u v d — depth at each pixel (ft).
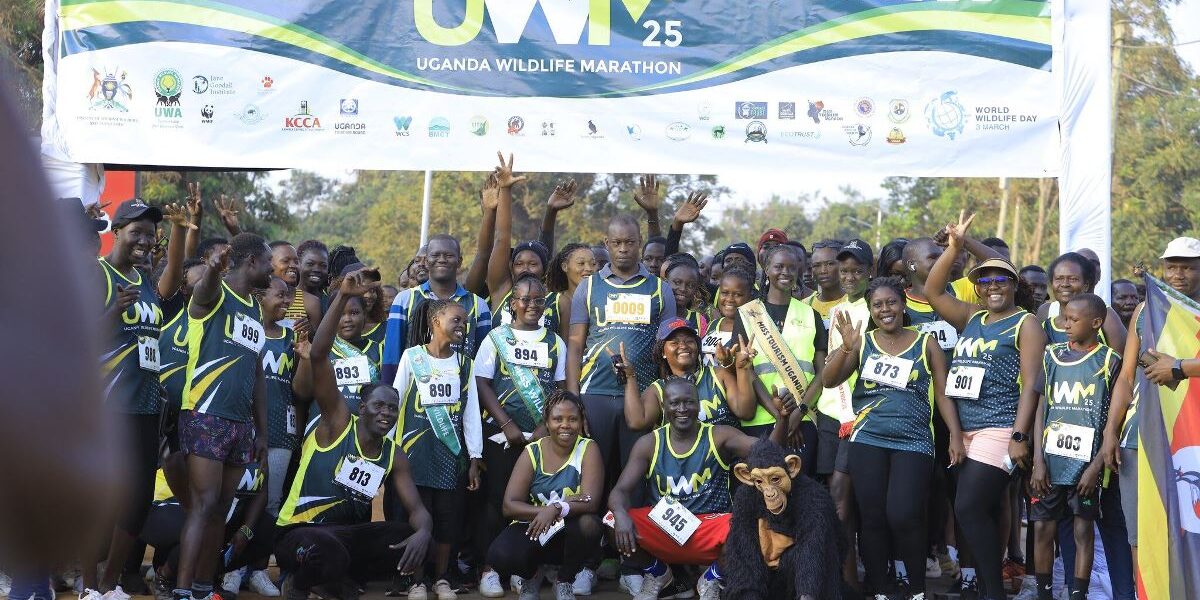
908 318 24.29
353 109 28.99
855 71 28.81
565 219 132.46
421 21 28.91
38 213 2.03
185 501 22.07
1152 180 134.62
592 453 24.08
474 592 25.53
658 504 23.66
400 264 146.41
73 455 2.03
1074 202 28.37
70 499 2.03
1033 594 24.45
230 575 24.17
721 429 24.35
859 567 27.53
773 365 24.84
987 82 28.66
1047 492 22.68
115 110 28.86
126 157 28.86
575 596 24.95
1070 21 28.53
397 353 26.32
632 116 28.94
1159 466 20.57
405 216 145.89
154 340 21.71
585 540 23.49
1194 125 135.95
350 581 23.93
